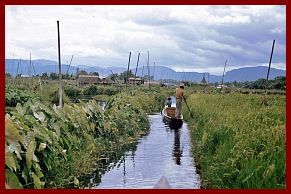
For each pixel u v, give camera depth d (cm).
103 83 7481
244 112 1541
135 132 1927
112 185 1026
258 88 5819
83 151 1209
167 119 2456
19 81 4453
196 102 3016
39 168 820
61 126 1115
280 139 893
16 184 704
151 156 1426
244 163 869
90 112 1467
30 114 1018
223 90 5616
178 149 1570
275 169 773
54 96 2802
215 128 1349
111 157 1397
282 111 1433
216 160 1040
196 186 1018
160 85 8425
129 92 3891
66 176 988
